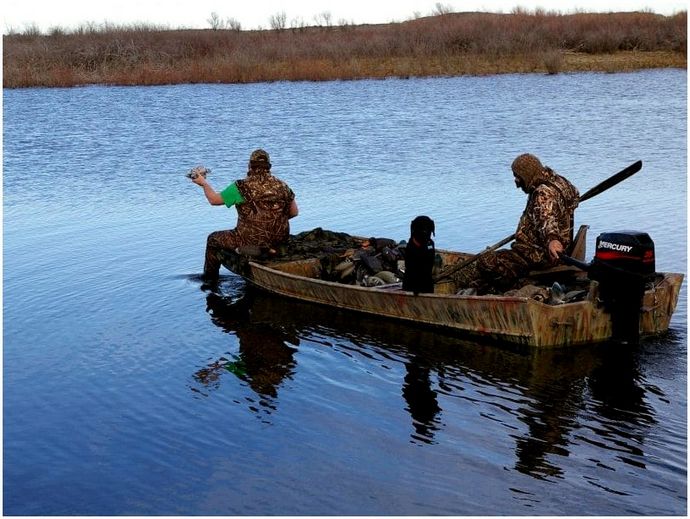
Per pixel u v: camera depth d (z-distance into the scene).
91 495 5.37
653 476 5.37
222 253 9.68
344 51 39.88
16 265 10.40
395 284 8.39
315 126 22.08
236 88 32.69
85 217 12.85
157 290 9.38
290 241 10.05
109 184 15.34
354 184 14.68
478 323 7.62
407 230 11.52
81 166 17.25
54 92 32.66
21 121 24.25
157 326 8.28
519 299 7.25
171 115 25.05
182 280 9.73
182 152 18.66
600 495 5.18
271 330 8.09
